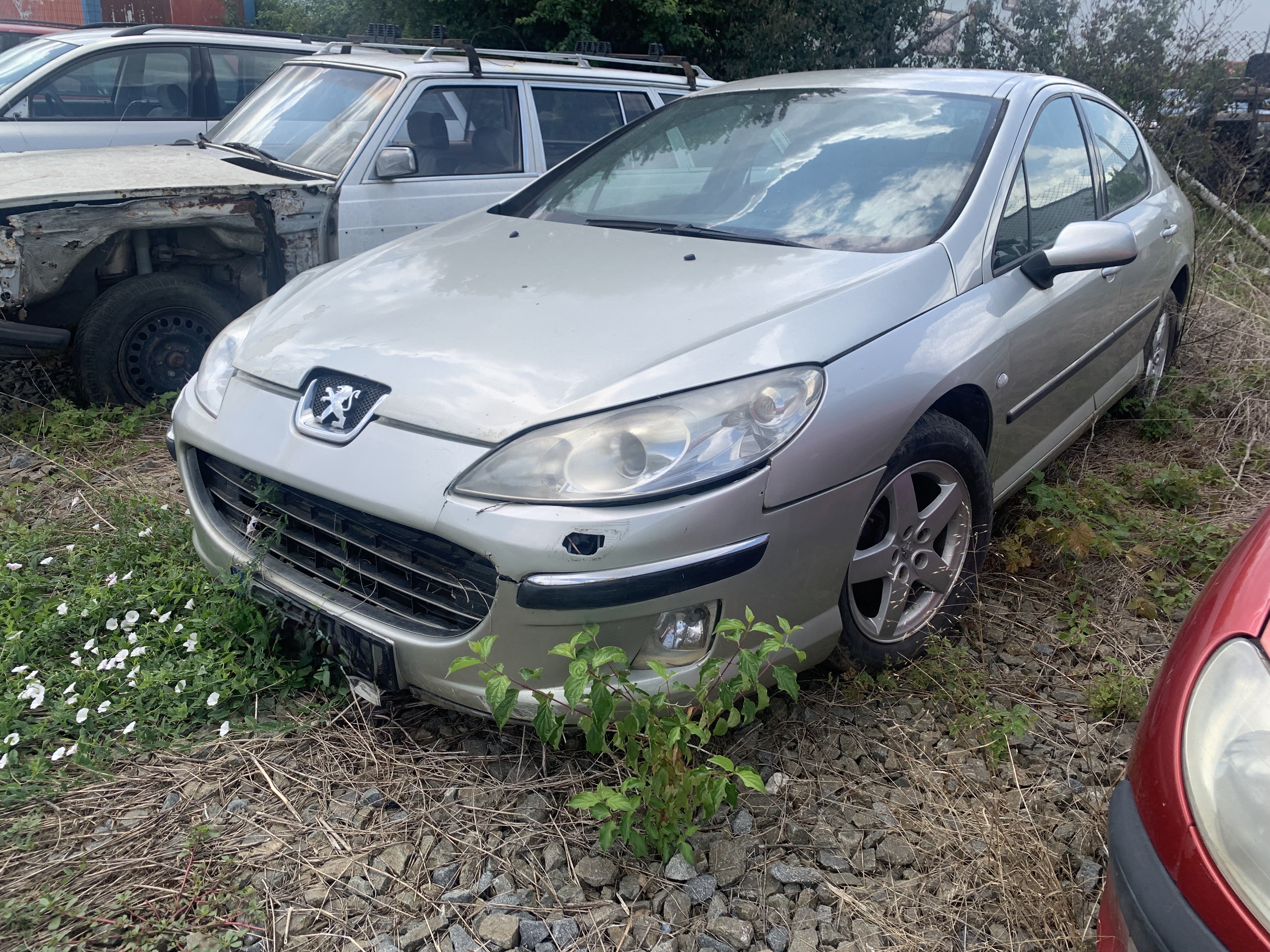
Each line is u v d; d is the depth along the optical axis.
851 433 2.37
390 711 2.63
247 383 2.65
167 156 5.13
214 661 2.65
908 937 2.00
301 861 2.14
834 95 3.67
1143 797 1.49
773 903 2.08
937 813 2.33
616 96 6.36
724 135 3.64
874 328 2.54
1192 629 1.60
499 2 11.68
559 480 2.11
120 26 7.33
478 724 2.60
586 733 2.23
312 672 2.72
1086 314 3.52
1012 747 2.58
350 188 5.05
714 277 2.74
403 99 5.35
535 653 2.16
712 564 2.15
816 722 2.62
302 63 6.11
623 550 2.08
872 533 2.67
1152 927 1.38
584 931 2.00
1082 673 2.90
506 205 3.83
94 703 2.55
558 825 2.26
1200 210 8.23
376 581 2.36
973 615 3.15
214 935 1.95
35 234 4.02
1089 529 3.24
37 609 2.96
